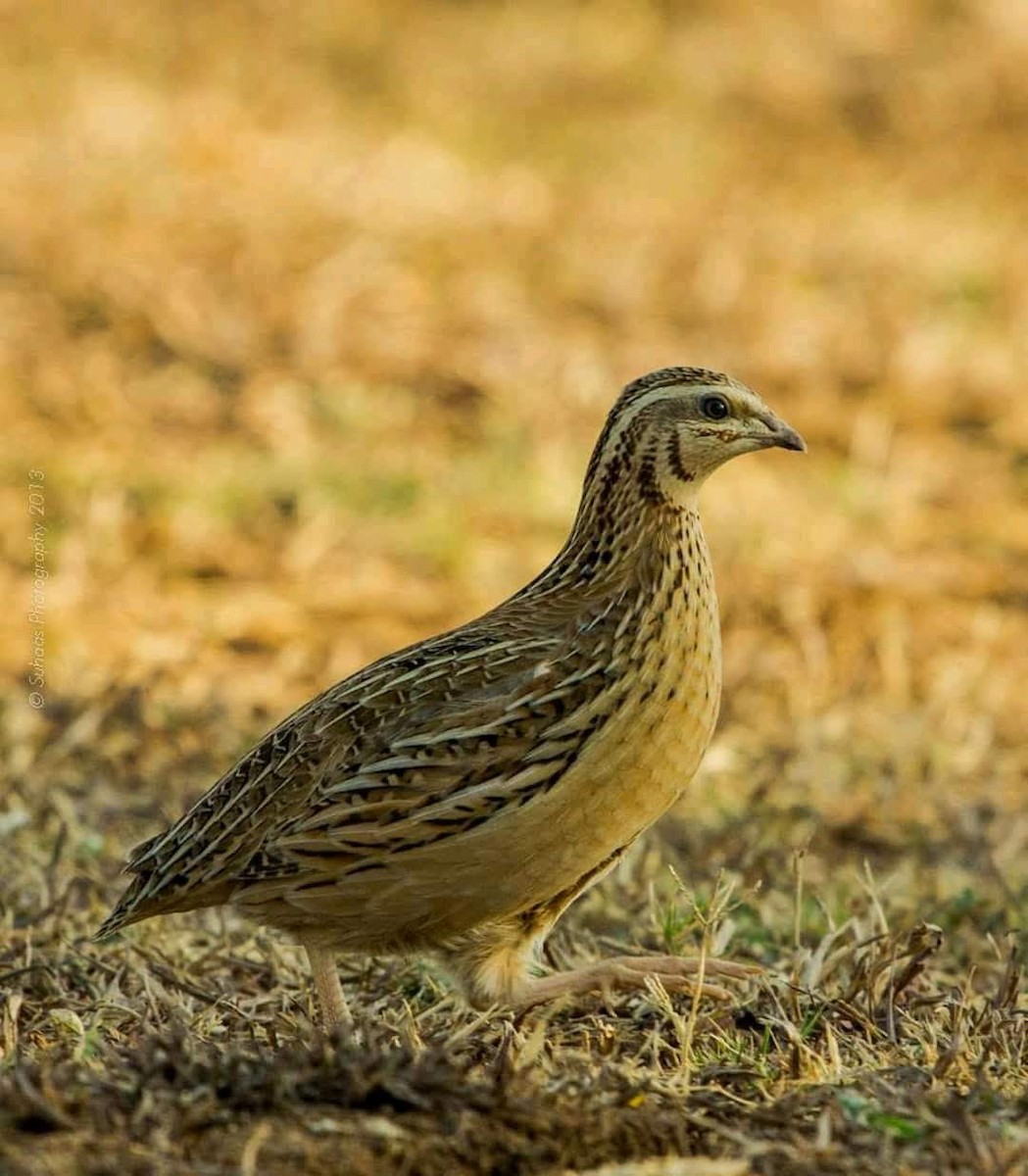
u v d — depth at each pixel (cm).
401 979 848
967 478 1688
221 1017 791
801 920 927
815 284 2095
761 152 2531
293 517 1537
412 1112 647
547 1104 656
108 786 1112
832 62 2756
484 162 2403
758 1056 740
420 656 768
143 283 1884
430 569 1483
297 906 763
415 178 2259
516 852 747
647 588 767
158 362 1781
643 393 792
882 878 1023
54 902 912
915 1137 660
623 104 2655
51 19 2678
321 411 1708
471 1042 753
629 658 754
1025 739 1255
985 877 1040
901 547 1553
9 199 2052
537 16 2900
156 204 2086
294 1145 625
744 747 1208
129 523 1500
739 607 1431
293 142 2342
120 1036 768
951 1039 759
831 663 1359
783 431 791
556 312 1967
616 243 2155
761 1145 648
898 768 1186
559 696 745
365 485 1577
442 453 1662
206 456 1619
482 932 775
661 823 1079
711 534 1543
